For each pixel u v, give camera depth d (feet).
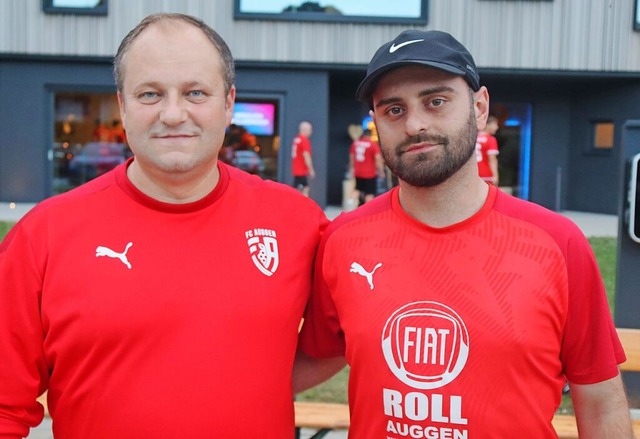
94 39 48.03
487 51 48.78
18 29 47.75
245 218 6.99
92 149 49.75
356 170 47.14
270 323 6.77
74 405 6.55
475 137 6.70
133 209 6.70
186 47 6.45
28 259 6.53
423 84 6.50
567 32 48.80
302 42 48.08
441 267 6.57
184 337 6.46
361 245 6.92
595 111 53.42
